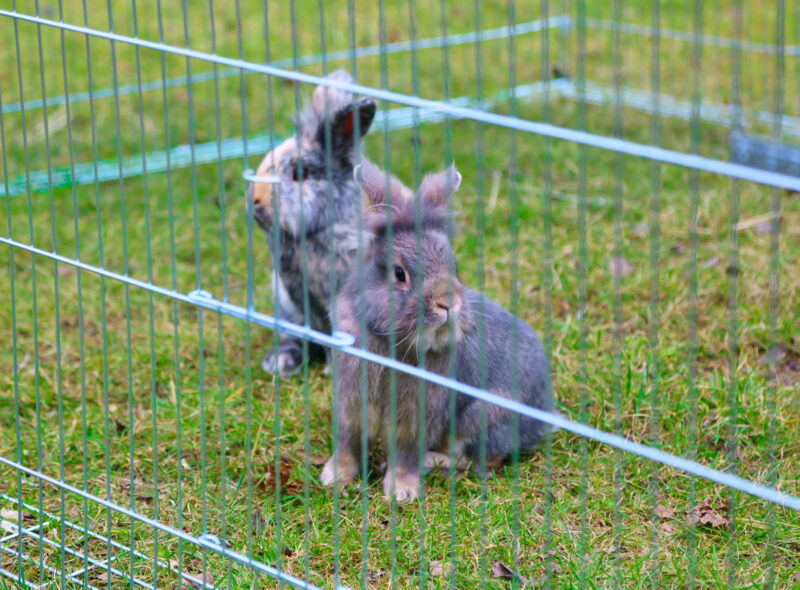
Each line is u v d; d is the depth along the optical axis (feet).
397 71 28.66
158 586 11.28
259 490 13.17
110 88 27.40
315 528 12.11
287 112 26.20
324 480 13.43
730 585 10.28
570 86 27.66
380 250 11.98
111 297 18.84
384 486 13.14
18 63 11.12
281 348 17.06
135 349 16.96
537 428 13.89
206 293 10.02
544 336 16.63
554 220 21.17
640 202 21.89
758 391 14.56
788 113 25.59
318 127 16.08
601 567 11.04
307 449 9.82
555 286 18.45
